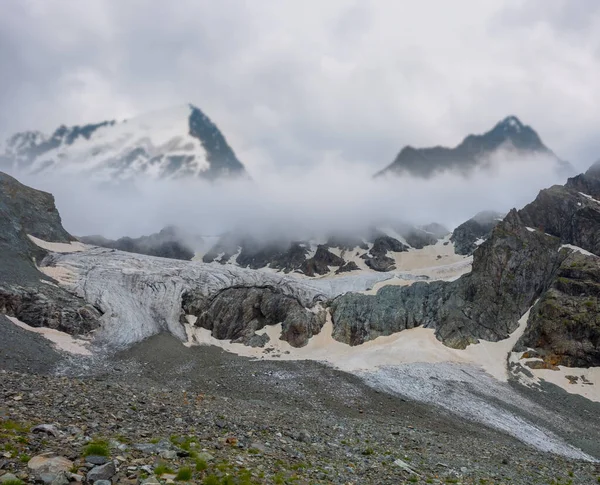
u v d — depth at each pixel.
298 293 117.38
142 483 13.17
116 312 89.75
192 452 17.73
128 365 70.12
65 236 122.00
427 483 23.19
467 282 111.62
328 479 19.80
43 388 26.73
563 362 86.81
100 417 21.81
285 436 27.80
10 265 91.38
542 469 36.81
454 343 96.19
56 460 13.64
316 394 65.38
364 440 34.38
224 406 35.72
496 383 80.00
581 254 110.12
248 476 16.47
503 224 121.00
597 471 39.00
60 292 89.31
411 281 127.12
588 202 130.38
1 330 68.06
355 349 99.69
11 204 115.19
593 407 72.75
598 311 91.75
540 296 106.12
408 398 67.94
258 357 93.31
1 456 13.45
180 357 78.00
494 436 56.22
